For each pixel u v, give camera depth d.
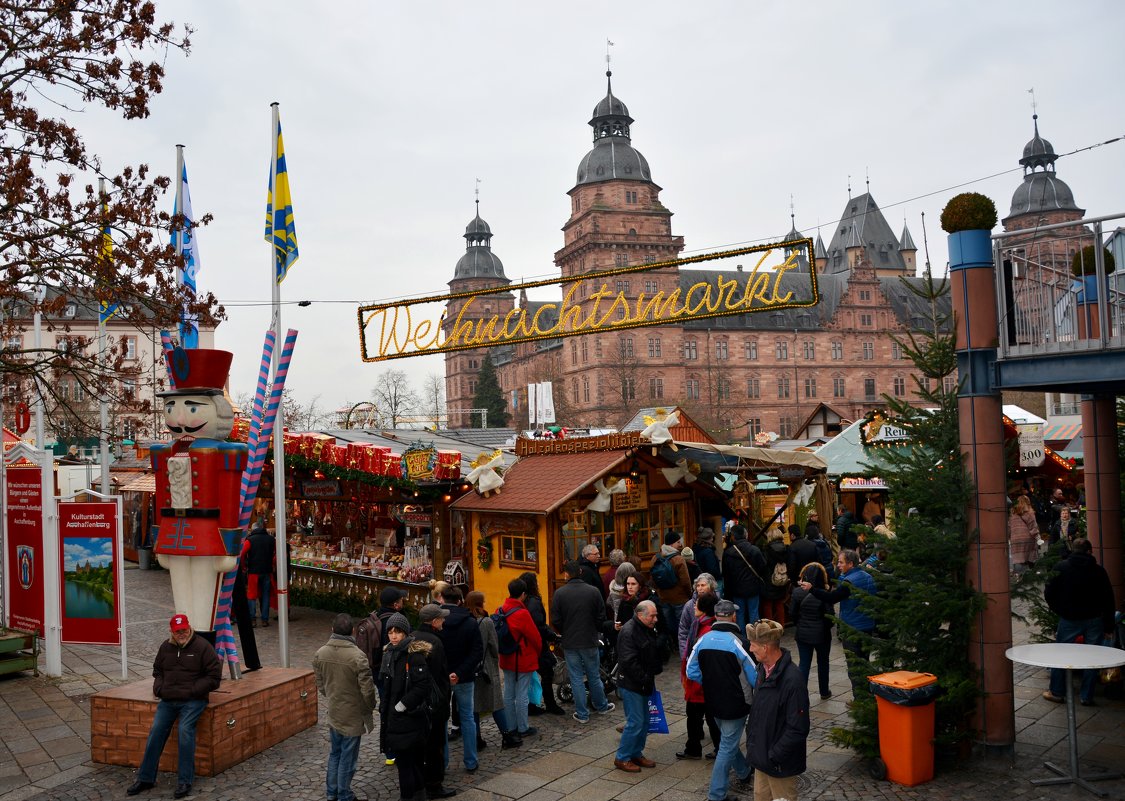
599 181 117.31
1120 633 10.97
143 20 13.27
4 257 12.81
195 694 8.40
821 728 9.93
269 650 15.10
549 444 15.84
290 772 8.95
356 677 7.95
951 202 9.08
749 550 13.30
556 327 15.42
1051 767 8.26
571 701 11.37
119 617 12.95
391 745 7.70
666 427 14.41
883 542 9.11
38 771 9.12
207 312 13.91
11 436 29.89
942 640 8.79
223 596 10.11
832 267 157.62
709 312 13.66
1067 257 10.70
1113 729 9.57
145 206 13.38
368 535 19.48
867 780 8.33
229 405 10.38
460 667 8.66
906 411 9.23
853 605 10.86
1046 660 7.79
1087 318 9.81
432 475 15.47
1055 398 37.81
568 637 10.27
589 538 14.49
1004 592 8.70
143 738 9.11
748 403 126.12
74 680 13.06
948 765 8.59
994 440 8.80
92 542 13.14
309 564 19.47
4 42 12.22
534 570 14.12
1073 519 17.45
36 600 13.52
